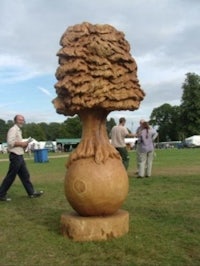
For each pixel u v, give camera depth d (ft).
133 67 21.39
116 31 21.20
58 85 21.18
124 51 21.09
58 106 21.88
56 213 27.76
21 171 35.14
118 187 20.62
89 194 20.34
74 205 21.06
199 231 21.90
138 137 50.16
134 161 92.12
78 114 22.17
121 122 49.96
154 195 34.27
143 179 47.06
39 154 103.14
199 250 18.83
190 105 340.18
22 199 34.73
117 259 17.80
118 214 21.53
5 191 34.17
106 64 20.44
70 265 17.28
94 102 20.56
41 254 18.76
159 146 291.17
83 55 20.58
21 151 34.86
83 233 20.44
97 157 20.70
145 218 25.03
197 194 34.42
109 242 19.92
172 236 20.92
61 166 81.00
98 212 20.85
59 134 402.93
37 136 414.21
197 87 339.77
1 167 85.76
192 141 271.69
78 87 20.63
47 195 36.22
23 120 35.55
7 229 23.50
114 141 49.96
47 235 21.70
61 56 21.36
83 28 21.01
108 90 20.53
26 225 24.32
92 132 21.59
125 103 20.94
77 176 20.65
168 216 25.58
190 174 52.75
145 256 18.04
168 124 406.41
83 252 18.76
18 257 18.47
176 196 33.50
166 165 71.31
